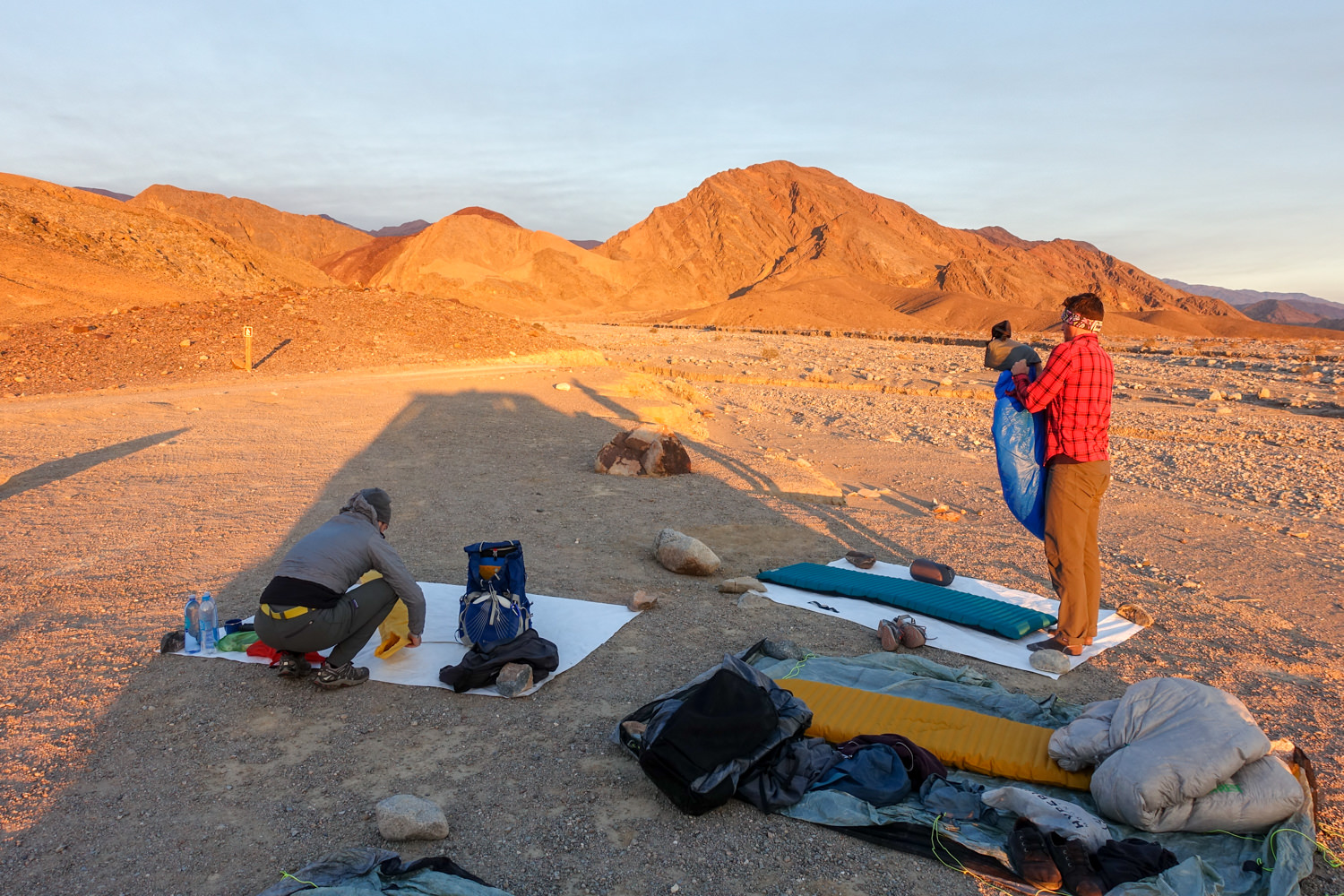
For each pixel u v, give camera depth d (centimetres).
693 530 845
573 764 390
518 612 488
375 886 276
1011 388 542
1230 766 327
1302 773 348
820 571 698
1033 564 786
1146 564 812
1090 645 568
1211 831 326
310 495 916
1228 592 730
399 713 435
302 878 281
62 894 293
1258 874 302
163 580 626
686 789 344
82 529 754
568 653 516
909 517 999
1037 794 343
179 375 2042
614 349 4591
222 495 901
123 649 500
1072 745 369
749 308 17288
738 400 2458
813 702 432
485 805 355
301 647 445
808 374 3347
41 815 339
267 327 2616
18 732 401
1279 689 504
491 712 439
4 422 1277
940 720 414
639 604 593
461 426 1446
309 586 439
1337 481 1391
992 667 528
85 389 1802
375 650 514
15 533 731
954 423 2041
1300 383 3347
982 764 379
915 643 548
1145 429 1986
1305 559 858
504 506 908
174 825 335
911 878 313
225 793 359
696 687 399
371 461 1130
